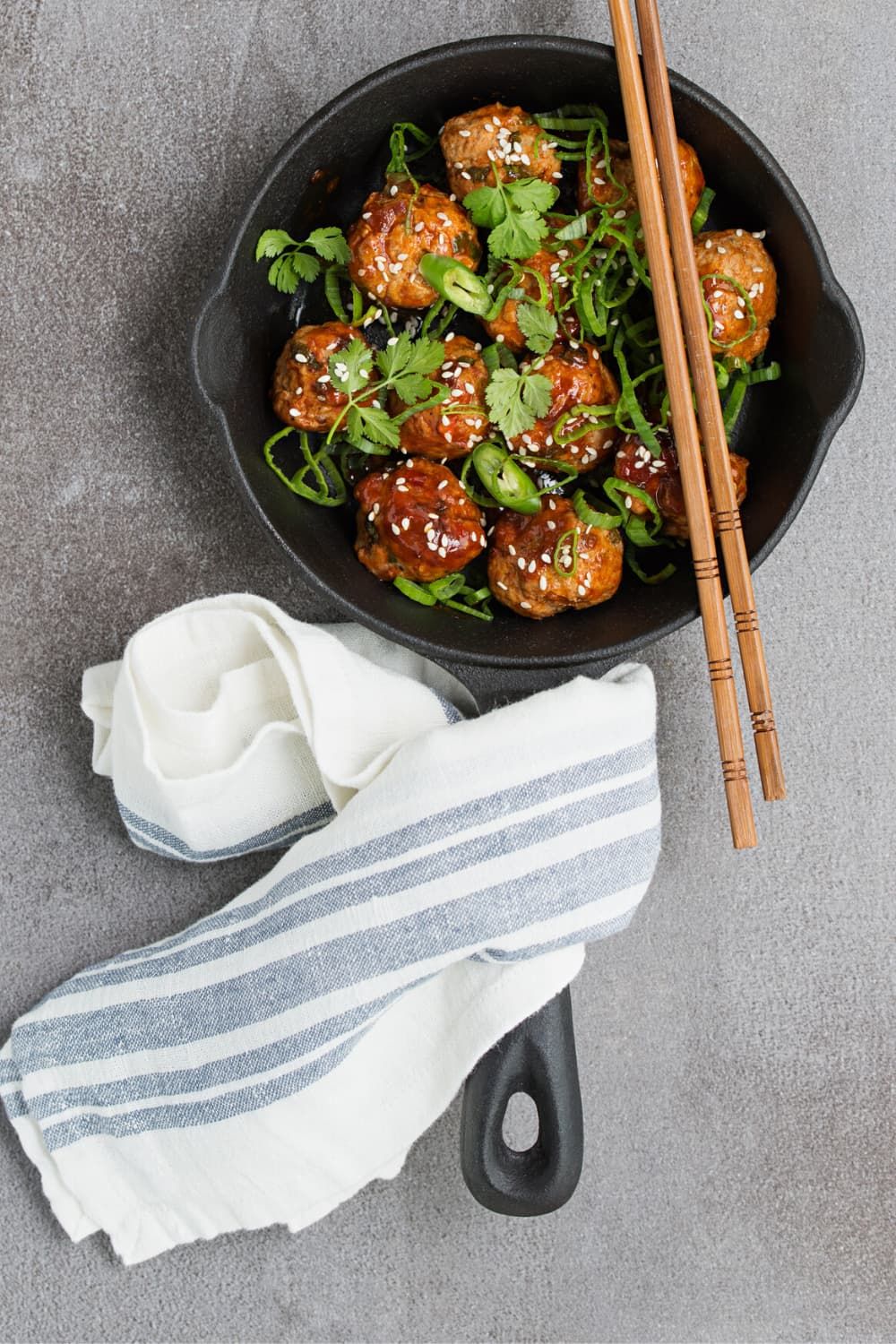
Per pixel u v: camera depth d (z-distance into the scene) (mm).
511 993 761
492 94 744
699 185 741
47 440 786
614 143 743
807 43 788
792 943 809
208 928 775
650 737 761
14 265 780
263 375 757
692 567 761
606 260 742
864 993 809
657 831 763
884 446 798
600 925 757
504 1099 761
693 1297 812
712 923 809
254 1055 768
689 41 787
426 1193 807
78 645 792
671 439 744
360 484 747
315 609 793
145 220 780
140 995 775
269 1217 784
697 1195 811
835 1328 812
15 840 795
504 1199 757
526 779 751
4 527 788
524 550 739
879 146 791
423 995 779
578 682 753
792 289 745
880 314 794
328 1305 805
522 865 752
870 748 806
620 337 753
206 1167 779
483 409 739
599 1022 809
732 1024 810
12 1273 798
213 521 791
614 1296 810
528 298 736
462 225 734
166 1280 802
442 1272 808
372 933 755
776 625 802
